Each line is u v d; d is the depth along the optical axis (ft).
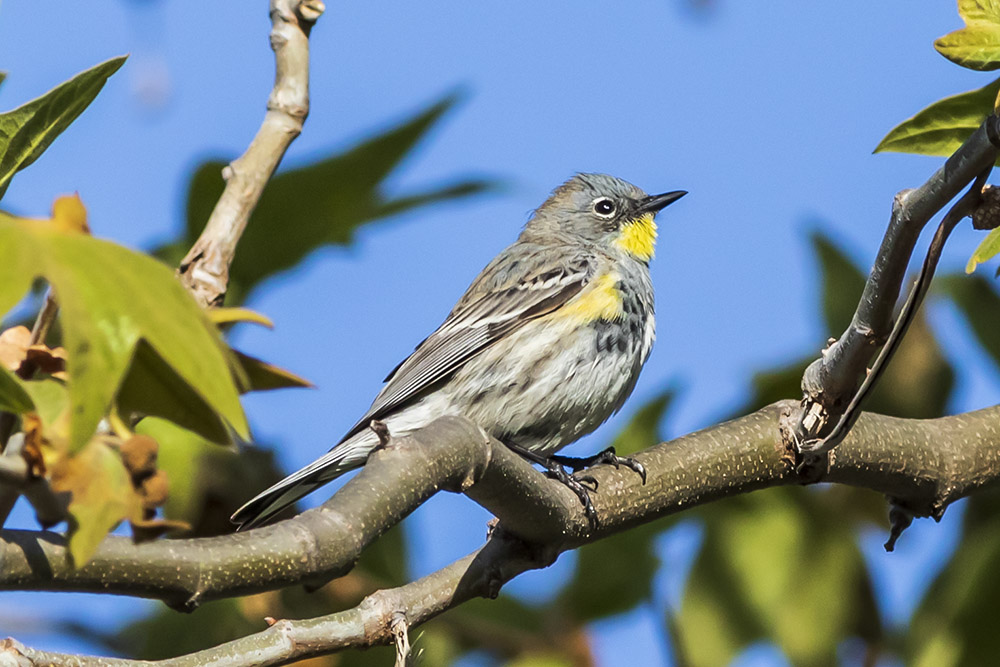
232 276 37.78
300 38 31.48
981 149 24.02
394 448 23.61
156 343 12.94
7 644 22.48
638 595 38.11
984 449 33.42
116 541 19.33
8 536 18.22
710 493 31.50
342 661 36.24
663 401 38.42
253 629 37.24
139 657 37.76
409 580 38.52
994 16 23.16
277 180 36.24
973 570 33.76
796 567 37.47
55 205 13.71
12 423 16.80
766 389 38.04
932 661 33.65
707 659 36.94
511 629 38.14
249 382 15.89
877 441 32.24
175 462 34.96
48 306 17.61
